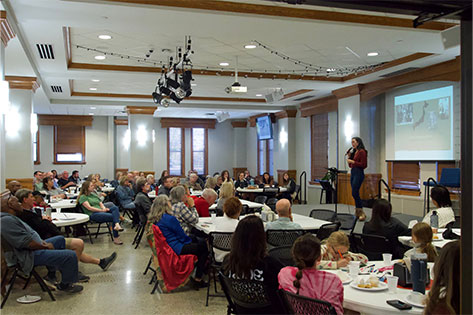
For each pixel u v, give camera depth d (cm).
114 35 609
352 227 527
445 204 487
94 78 879
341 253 312
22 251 420
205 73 849
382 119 1031
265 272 272
